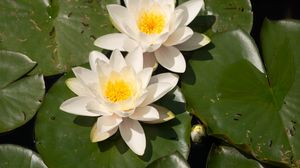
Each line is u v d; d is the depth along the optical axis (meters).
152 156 0.69
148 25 0.74
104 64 0.69
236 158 0.70
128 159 0.69
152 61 0.73
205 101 0.72
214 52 0.74
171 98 0.72
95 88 0.69
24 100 0.73
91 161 0.69
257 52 0.74
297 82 0.73
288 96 0.72
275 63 0.74
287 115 0.71
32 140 0.74
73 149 0.69
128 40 0.72
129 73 0.70
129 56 0.70
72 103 0.69
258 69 0.74
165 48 0.73
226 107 0.71
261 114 0.71
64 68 0.74
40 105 0.72
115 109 0.68
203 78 0.73
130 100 0.68
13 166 0.69
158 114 0.68
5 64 0.74
